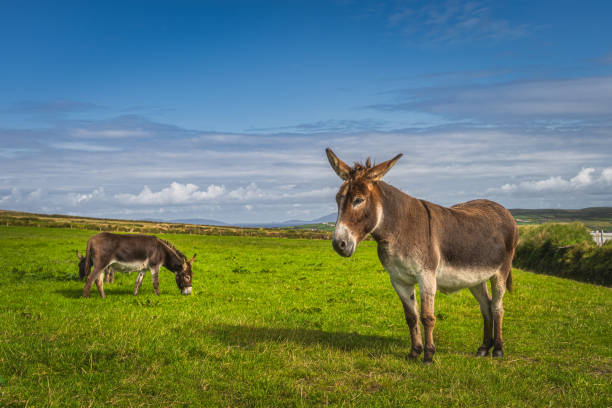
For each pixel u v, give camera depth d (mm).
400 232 6441
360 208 6105
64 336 7742
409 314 6957
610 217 135125
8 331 8055
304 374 6184
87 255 12930
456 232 6914
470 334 9586
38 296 13062
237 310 11898
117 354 6598
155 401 5098
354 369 6520
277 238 61469
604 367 6992
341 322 10602
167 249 14250
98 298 13031
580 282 20453
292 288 16609
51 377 5676
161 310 11352
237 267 23656
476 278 7168
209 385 5621
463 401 5176
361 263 27203
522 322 10766
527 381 6027
